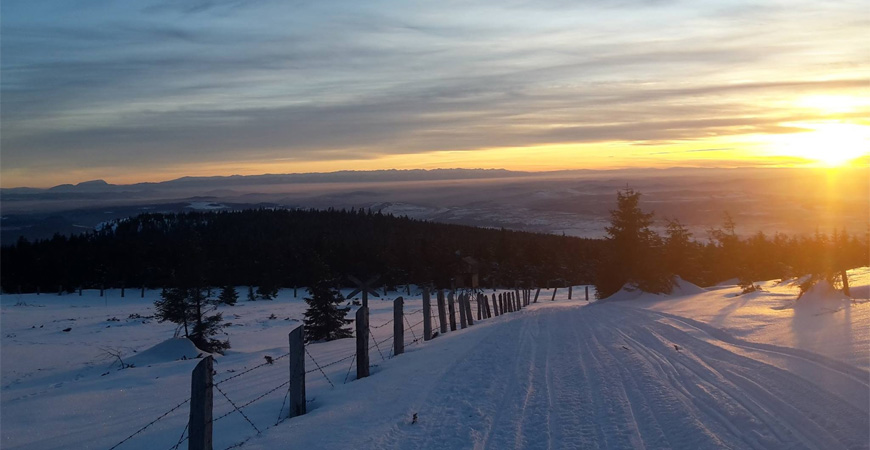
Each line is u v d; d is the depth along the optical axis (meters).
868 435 5.85
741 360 9.80
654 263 33.09
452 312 18.92
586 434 6.94
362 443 6.84
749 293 23.27
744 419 6.81
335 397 9.23
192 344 19.44
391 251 76.88
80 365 18.86
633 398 8.30
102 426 9.48
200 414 6.44
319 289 23.42
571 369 10.59
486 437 7.01
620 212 34.31
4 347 23.67
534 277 77.31
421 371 10.84
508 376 10.22
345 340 21.44
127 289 74.19
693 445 6.25
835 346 9.77
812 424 6.35
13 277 74.81
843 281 16.66
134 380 14.14
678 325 15.15
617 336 14.37
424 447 6.73
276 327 32.59
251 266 73.94
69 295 66.69
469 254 74.94
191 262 23.02
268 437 7.29
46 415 10.48
